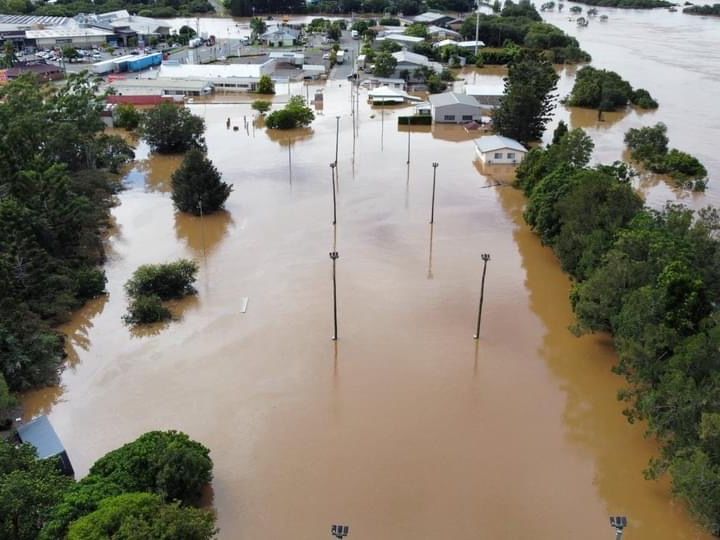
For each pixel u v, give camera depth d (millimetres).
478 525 36062
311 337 53719
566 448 41906
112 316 57625
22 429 40875
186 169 78750
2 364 46500
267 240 72438
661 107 132375
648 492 38438
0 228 57625
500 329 55250
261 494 37969
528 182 83500
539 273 65250
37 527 30859
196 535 29609
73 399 46625
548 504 37562
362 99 142125
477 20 188125
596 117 126812
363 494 38062
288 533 35469
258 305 58812
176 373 49344
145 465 35812
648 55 192250
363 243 71562
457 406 45719
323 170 96000
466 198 85688
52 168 67625
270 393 46938
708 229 52906
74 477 39031
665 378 38625
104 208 78375
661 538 35406
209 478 37625
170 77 148250
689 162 92750
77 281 59438
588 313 49062
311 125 121688
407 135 115938
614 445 42281
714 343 39219
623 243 51250
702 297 44219
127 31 196500
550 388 47812
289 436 42656
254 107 125688
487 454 41281
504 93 121688
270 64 161625
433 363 50469
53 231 62219
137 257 68688
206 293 61094
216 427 43500
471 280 63562
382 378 48625
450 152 106062
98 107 95750
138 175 95375
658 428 37938
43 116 83812
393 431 43219
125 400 46375
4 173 68125
